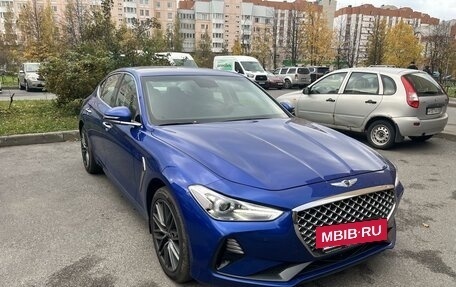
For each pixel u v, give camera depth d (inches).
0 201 179.5
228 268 99.2
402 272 122.0
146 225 154.8
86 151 221.3
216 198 98.0
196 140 123.1
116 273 120.9
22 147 289.0
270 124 145.0
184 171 108.0
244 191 97.7
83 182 206.5
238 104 161.8
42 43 1605.6
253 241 95.7
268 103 170.7
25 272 121.0
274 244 95.6
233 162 107.6
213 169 105.1
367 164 115.8
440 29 1647.4
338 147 125.4
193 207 101.1
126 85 172.2
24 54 1642.5
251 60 1001.5
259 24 3868.1
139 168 133.8
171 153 117.7
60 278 118.0
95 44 476.4
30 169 230.8
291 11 1952.5
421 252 135.1
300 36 1756.9
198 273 102.9
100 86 214.1
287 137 129.5
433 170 240.8
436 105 289.7
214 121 146.7
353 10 2738.7
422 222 160.7
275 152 115.5
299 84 1155.9
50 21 1716.3
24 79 868.6
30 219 160.1
